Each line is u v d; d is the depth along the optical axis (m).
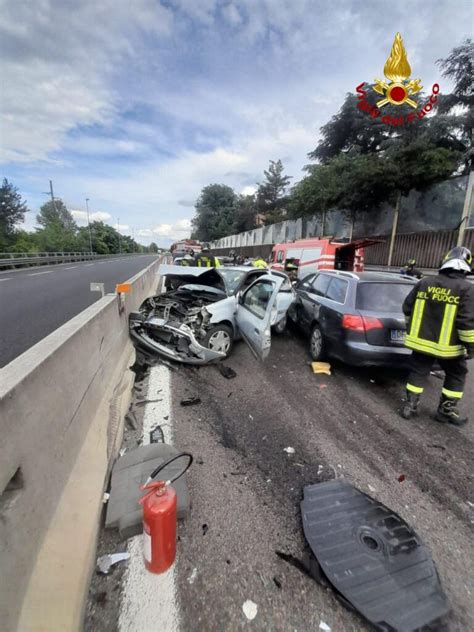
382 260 14.57
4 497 1.26
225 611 1.46
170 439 2.82
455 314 2.90
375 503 2.14
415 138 13.20
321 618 1.45
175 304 5.27
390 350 3.86
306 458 2.64
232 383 4.10
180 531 1.89
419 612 1.47
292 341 6.12
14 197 36.59
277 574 1.65
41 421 1.59
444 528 1.99
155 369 4.39
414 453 2.75
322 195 14.65
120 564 1.66
